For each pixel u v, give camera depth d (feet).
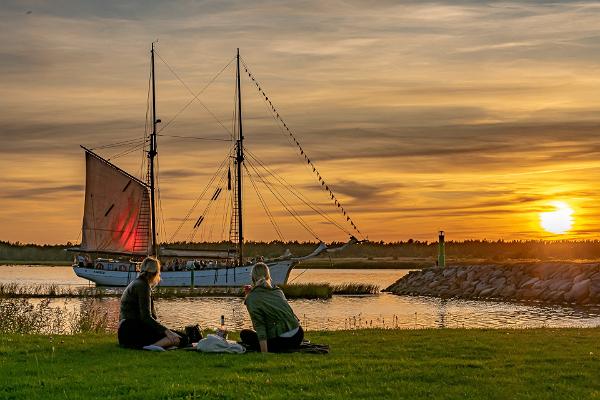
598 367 58.54
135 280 65.46
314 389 49.98
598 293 219.61
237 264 318.86
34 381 51.93
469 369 57.06
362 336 78.02
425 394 49.06
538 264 255.70
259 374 54.08
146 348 63.77
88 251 313.94
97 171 314.14
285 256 303.68
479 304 214.07
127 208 321.32
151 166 326.24
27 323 106.11
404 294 266.77
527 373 55.83
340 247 301.22
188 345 65.67
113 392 48.91
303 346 64.49
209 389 48.98
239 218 321.73
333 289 263.08
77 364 57.98
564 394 49.37
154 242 319.88
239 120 326.85
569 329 91.50
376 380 52.95
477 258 570.46
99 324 116.06
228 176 317.83
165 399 47.19
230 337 81.00
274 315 62.23
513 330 88.22
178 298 231.50
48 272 487.61
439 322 151.84
